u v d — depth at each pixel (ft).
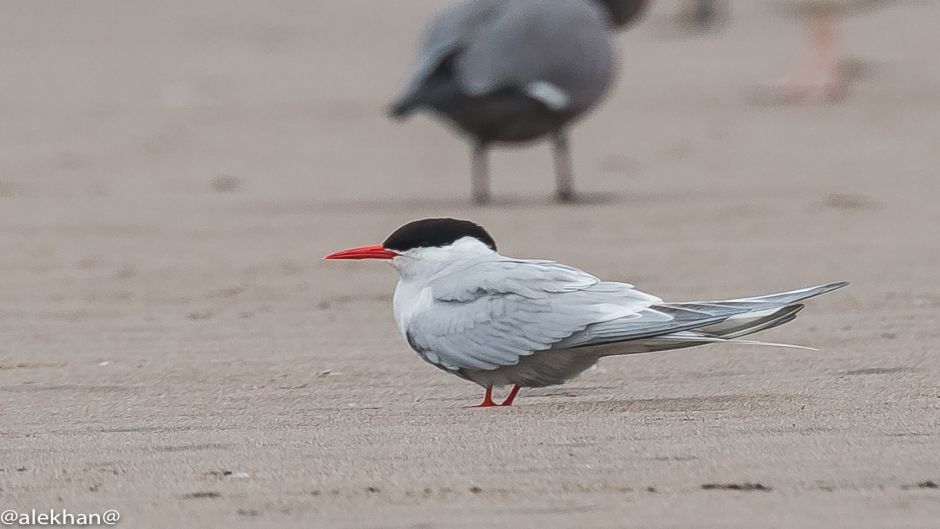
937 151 67.87
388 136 78.38
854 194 57.67
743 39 110.52
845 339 35.27
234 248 49.62
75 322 39.50
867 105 82.58
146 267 46.75
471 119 58.65
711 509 21.20
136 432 27.45
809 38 90.22
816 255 46.34
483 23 59.31
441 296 30.12
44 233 52.75
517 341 29.04
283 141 76.43
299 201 59.72
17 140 76.02
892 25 110.83
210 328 38.60
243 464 24.52
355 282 44.19
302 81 96.94
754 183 61.67
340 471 23.81
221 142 75.87
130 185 63.82
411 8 131.34
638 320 28.40
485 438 25.86
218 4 130.93
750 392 29.96
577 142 75.56
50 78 97.60
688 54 105.50
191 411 29.45
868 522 20.45
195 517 21.49
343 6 132.05
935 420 26.50
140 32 118.01
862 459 23.73
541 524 20.70
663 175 65.31
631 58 105.19
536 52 58.08
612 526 20.54
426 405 29.78
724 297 40.98
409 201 59.72
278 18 125.70
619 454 24.40
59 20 123.13
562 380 29.94
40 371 33.83
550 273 29.71
